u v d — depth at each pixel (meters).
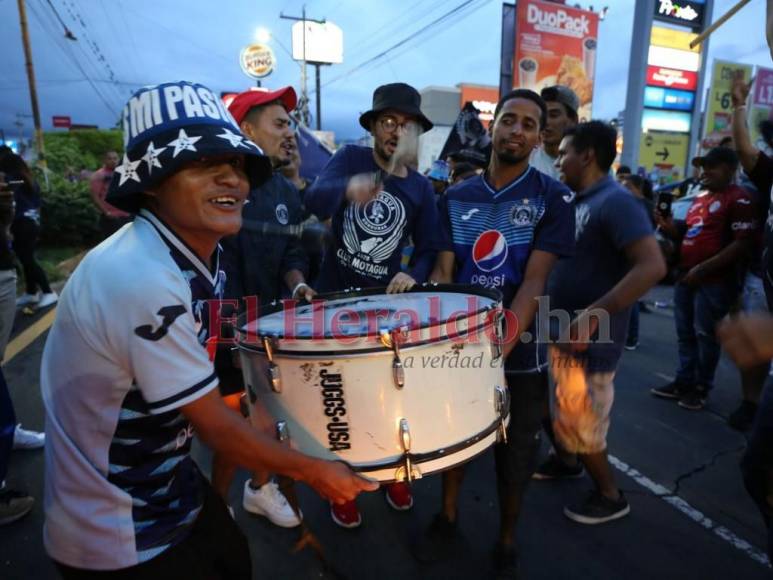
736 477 2.70
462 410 1.29
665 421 3.37
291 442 1.26
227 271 2.10
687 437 3.15
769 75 10.20
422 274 2.09
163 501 1.10
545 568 2.07
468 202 2.07
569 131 2.31
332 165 2.23
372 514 2.41
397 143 2.12
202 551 1.20
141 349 0.92
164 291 0.94
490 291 1.61
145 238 1.02
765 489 1.71
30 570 2.02
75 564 1.05
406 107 2.05
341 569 2.07
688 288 3.55
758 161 2.96
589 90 14.28
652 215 5.11
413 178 2.18
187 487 1.18
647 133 11.67
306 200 2.29
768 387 1.66
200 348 1.02
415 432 1.22
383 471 1.22
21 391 3.62
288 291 2.29
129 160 0.98
